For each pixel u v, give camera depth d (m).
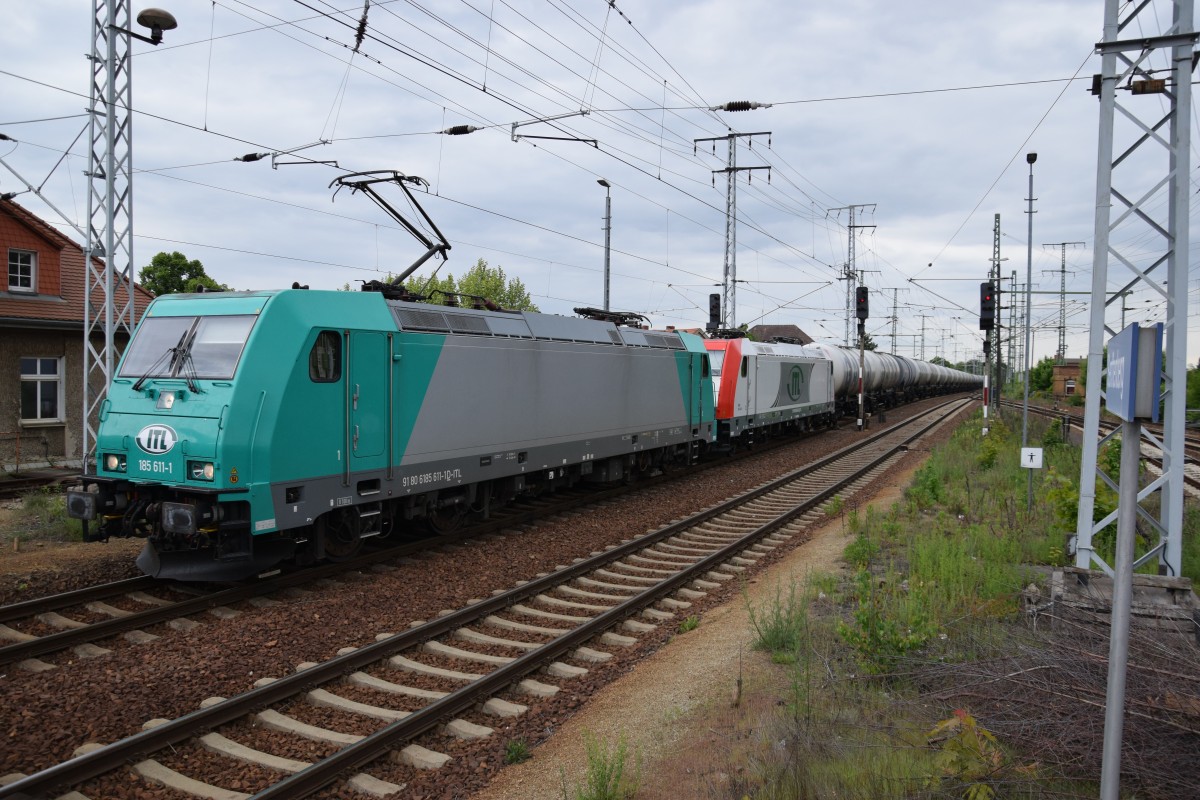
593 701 6.42
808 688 5.89
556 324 14.20
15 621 7.75
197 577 8.47
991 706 5.27
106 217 13.45
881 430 34.31
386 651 7.10
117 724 5.64
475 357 11.75
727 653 7.29
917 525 12.38
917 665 6.14
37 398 18.00
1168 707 4.82
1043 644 6.14
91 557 10.17
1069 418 33.66
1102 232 8.02
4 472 16.97
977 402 60.22
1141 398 2.91
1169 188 7.92
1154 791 4.22
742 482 18.66
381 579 9.56
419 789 4.99
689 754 5.30
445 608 8.61
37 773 4.77
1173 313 7.89
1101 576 7.86
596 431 15.19
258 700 5.94
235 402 8.22
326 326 9.20
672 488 17.55
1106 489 9.99
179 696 6.12
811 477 19.42
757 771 4.82
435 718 5.82
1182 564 9.04
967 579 8.39
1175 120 7.72
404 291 11.15
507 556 10.95
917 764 4.62
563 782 4.71
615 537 12.45
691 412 19.56
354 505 9.88
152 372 8.95
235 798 4.77
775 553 11.58
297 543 9.35
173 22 13.48
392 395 10.17
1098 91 8.34
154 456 8.52
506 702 6.25
